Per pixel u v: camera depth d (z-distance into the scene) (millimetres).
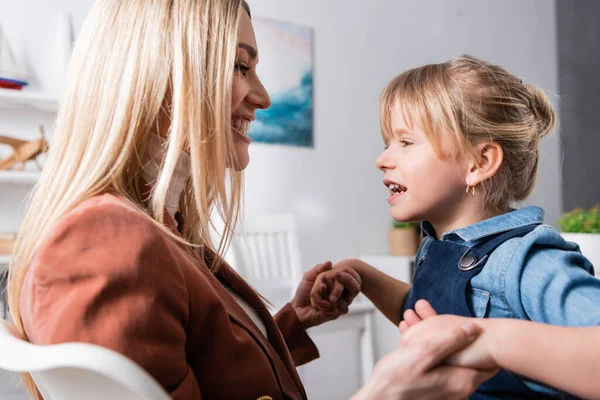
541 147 3967
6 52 2297
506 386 816
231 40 693
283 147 3021
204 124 669
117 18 660
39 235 594
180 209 843
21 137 2459
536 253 814
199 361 597
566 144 4125
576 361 535
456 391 526
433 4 3643
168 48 656
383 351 2980
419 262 1062
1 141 2250
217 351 600
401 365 518
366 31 3354
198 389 549
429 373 521
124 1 667
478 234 905
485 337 554
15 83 2316
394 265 2994
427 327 583
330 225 3156
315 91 3146
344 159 3225
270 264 2578
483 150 954
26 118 2471
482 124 950
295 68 3072
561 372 538
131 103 637
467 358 542
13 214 2420
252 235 2537
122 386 403
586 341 543
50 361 400
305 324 1039
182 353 530
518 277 800
